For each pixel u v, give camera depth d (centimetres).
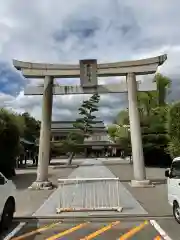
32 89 1562
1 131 1856
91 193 1259
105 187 1407
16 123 2239
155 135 2931
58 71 1513
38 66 1512
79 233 685
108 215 849
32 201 1105
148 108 3181
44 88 1520
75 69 1519
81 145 3866
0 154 2020
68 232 696
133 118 1491
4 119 2030
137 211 895
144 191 1284
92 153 7419
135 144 1476
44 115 1509
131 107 1496
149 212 884
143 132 2953
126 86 1541
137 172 1454
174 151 1567
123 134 3450
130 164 3638
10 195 769
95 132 7150
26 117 5306
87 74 1496
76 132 3806
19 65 1510
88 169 2864
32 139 5178
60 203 976
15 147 2180
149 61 1499
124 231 695
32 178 2072
